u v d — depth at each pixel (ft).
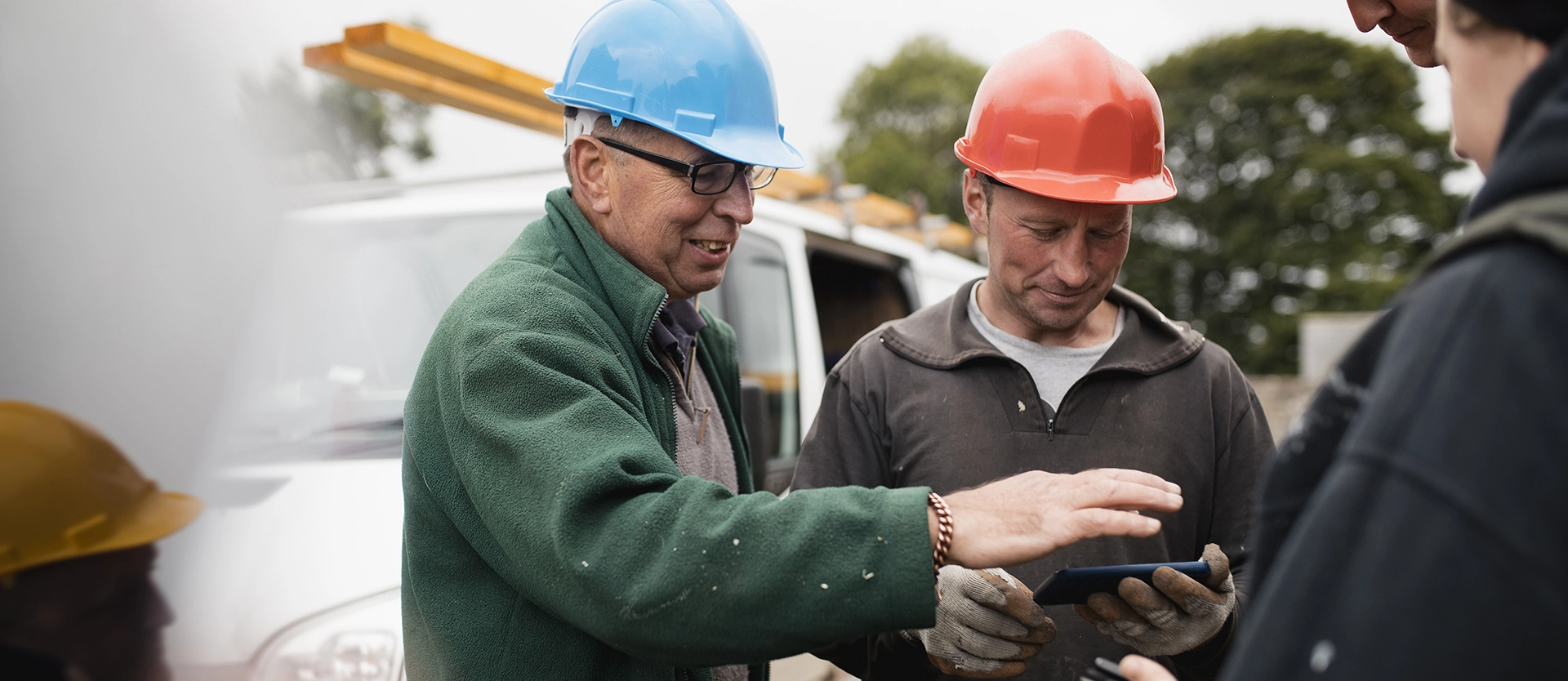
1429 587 2.03
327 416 5.63
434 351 4.12
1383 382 2.29
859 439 5.92
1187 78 106.73
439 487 4.04
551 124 8.97
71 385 2.19
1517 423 2.04
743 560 3.20
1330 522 2.23
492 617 4.03
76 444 2.21
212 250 2.34
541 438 3.46
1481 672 1.98
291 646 4.01
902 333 6.01
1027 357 5.78
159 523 2.36
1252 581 2.75
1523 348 2.07
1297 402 51.62
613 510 3.36
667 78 4.41
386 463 5.67
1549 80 2.26
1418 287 2.39
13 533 2.15
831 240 10.99
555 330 3.88
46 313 2.15
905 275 12.36
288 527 4.33
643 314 4.37
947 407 5.62
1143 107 5.37
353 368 6.05
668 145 4.40
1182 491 5.44
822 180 11.51
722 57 4.52
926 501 3.32
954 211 102.47
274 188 2.49
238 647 3.59
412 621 4.33
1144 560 5.35
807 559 3.18
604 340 4.16
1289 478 2.67
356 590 4.68
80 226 2.17
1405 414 2.18
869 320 12.18
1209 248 103.24
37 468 2.16
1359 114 103.19
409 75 7.31
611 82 4.45
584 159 4.57
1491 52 2.48
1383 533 2.12
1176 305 103.76
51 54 2.15
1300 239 99.81
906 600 3.14
